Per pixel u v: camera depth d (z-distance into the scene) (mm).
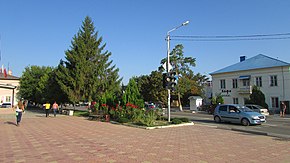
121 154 8992
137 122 20000
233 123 21891
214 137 13188
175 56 51188
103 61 37875
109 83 37000
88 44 37344
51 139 12523
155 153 9164
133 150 9695
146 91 58219
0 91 60500
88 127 18219
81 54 35750
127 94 23625
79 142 11570
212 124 21234
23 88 59312
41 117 29656
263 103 38750
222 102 40656
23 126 19062
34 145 10852
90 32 38031
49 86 40750
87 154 9000
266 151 9609
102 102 26438
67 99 38031
